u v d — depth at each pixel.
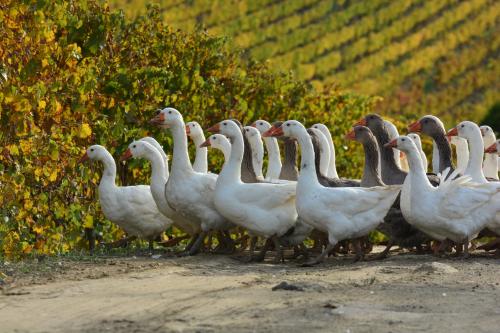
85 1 21.61
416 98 69.06
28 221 19.16
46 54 18.23
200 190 18.59
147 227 19.72
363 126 19.88
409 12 76.69
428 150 37.34
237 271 16.31
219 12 68.94
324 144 21.12
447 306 12.89
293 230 18.36
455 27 76.69
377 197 17.41
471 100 69.94
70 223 20.52
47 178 19.55
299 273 16.06
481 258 18.45
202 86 24.00
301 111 28.91
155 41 23.91
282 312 12.30
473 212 18.00
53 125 19.58
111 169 19.61
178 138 18.80
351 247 20.80
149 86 22.67
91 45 22.48
